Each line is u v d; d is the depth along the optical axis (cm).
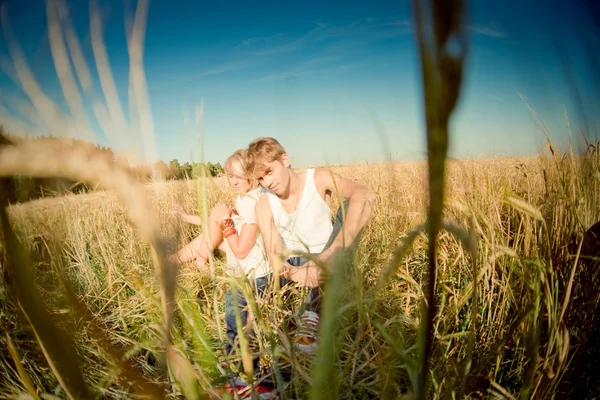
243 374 103
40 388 117
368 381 114
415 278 160
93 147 26
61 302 35
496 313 144
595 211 111
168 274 36
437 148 21
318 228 219
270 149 203
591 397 99
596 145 94
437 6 17
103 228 324
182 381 50
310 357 99
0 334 121
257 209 190
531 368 78
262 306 127
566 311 112
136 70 26
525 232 135
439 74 18
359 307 62
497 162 176
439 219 25
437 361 104
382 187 247
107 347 40
